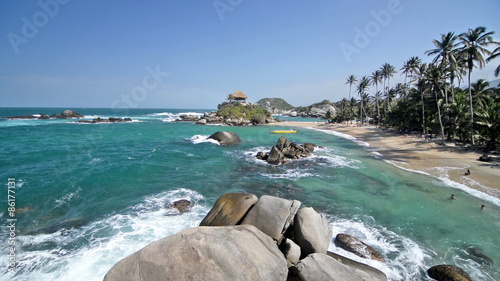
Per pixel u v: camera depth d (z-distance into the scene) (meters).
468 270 7.52
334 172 18.64
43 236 8.51
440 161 22.83
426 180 16.75
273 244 6.11
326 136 46.00
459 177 17.50
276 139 39.50
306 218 7.42
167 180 15.53
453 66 32.53
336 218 10.75
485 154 23.22
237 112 79.62
